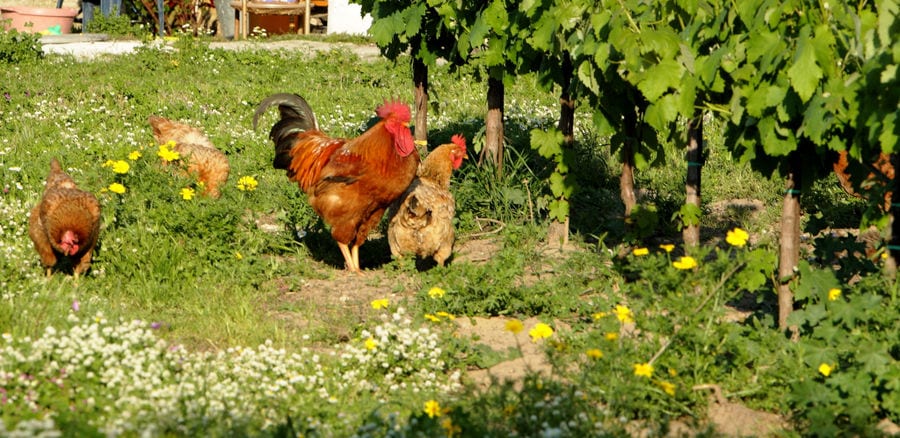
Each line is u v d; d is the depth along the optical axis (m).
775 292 8.84
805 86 7.07
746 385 7.60
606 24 8.51
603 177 15.08
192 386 7.02
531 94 21.22
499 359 8.62
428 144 16.55
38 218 9.88
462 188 13.31
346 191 10.70
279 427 6.18
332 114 18.84
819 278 8.09
